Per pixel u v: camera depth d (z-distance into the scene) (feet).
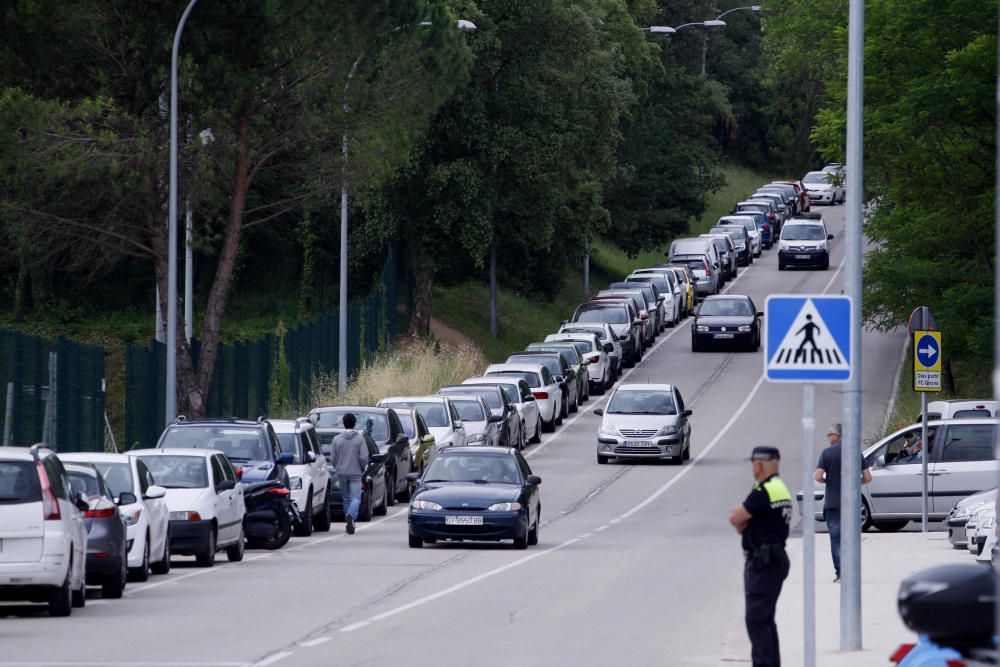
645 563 264.11
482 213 652.07
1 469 192.75
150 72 412.16
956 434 315.78
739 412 563.89
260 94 426.51
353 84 433.48
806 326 137.28
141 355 391.86
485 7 633.61
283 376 491.72
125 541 219.41
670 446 455.63
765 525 132.98
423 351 606.96
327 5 424.05
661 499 388.16
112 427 530.27
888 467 316.60
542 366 560.20
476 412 461.78
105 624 188.34
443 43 448.65
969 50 398.21
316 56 433.48
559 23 643.86
